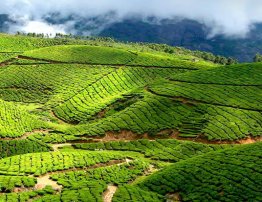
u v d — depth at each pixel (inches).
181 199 3016.7
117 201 2815.0
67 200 2780.5
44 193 3061.0
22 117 6058.1
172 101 6245.1
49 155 4343.0
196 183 3129.9
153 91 6722.4
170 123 5728.3
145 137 5600.4
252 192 2785.4
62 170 3885.3
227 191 2878.9
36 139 5374.0
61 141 5516.7
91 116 7032.5
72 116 7121.1
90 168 4072.3
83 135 5698.8
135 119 5920.3
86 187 3142.2
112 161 4347.9
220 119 5580.7
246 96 6171.3
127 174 3799.2
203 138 5280.5
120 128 5753.0
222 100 6067.9
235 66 7559.1
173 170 3459.6
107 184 3425.2
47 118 7022.6
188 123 5644.7
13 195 2908.5
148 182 3361.2
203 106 5959.6
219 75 7116.1
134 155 4916.3
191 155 4778.5
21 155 4340.6
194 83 6850.4
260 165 3110.2
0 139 5182.1
